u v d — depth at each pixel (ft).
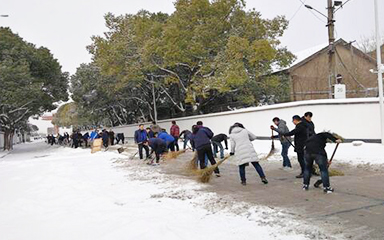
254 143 57.00
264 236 14.90
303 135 27.84
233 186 26.50
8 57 105.60
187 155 51.03
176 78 89.10
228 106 90.12
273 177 29.60
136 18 94.43
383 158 34.47
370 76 78.13
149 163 43.19
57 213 21.24
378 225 15.72
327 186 22.40
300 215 17.72
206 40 76.13
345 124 48.32
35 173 42.57
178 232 15.92
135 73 90.02
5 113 114.93
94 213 20.54
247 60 75.72
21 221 20.08
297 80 90.74
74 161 54.34
